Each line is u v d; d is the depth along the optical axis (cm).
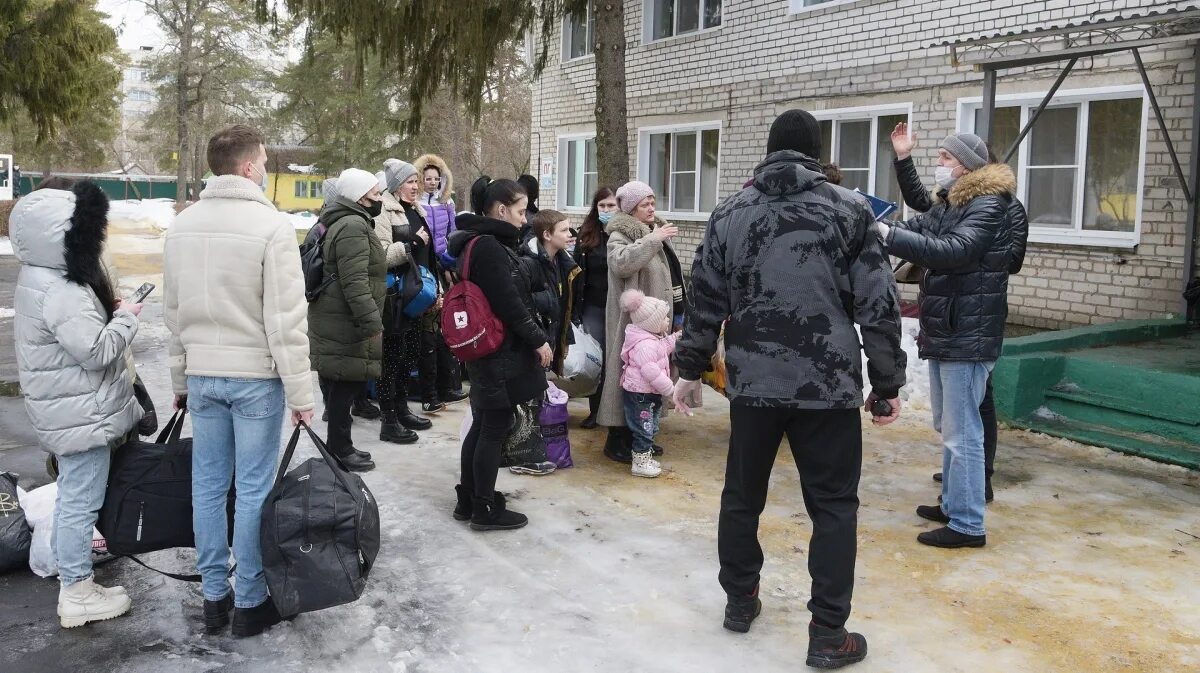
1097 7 814
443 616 350
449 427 633
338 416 518
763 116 1171
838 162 1091
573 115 1575
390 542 422
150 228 2948
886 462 557
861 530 445
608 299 530
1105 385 610
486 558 404
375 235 519
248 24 3894
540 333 419
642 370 505
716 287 324
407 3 870
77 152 4525
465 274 412
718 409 700
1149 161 789
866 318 308
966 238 391
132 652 322
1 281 1474
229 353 316
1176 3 755
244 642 330
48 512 388
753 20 1173
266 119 4128
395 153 3484
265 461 328
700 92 1273
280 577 313
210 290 315
